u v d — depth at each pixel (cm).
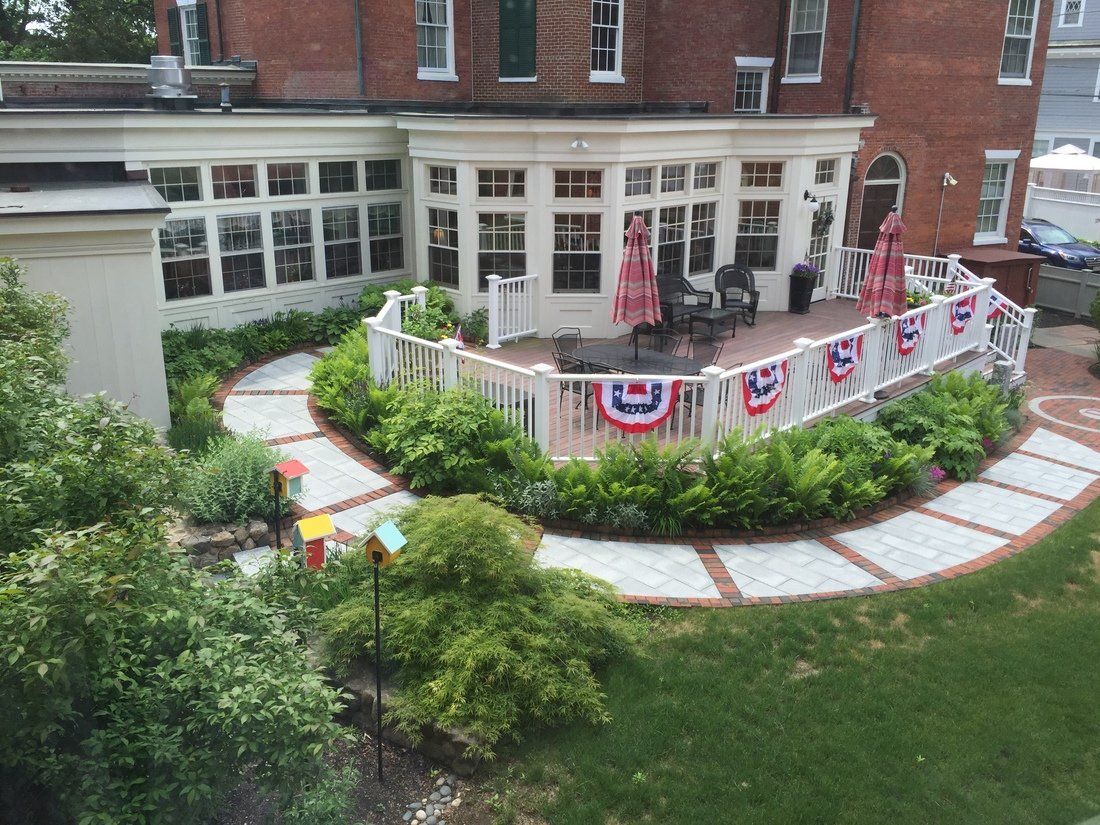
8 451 527
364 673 632
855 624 759
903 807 555
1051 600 822
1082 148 3275
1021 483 1126
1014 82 2012
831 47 1817
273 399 1262
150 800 429
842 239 1798
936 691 671
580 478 930
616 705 638
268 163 1495
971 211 2056
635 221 1096
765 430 1067
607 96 1797
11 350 590
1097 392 1577
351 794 557
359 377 1186
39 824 447
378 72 1745
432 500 725
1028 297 2070
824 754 598
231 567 509
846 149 1689
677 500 902
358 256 1661
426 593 660
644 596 790
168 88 1619
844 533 950
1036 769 594
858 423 1105
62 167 1280
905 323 1255
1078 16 3241
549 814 544
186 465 554
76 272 899
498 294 1406
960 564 887
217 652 430
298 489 814
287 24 1850
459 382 1080
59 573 375
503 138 1410
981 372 1466
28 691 396
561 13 1673
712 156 1564
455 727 580
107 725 455
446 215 1531
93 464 503
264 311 1539
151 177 1369
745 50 1892
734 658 702
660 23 1855
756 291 1562
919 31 1820
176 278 1420
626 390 937
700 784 567
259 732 439
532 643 629
